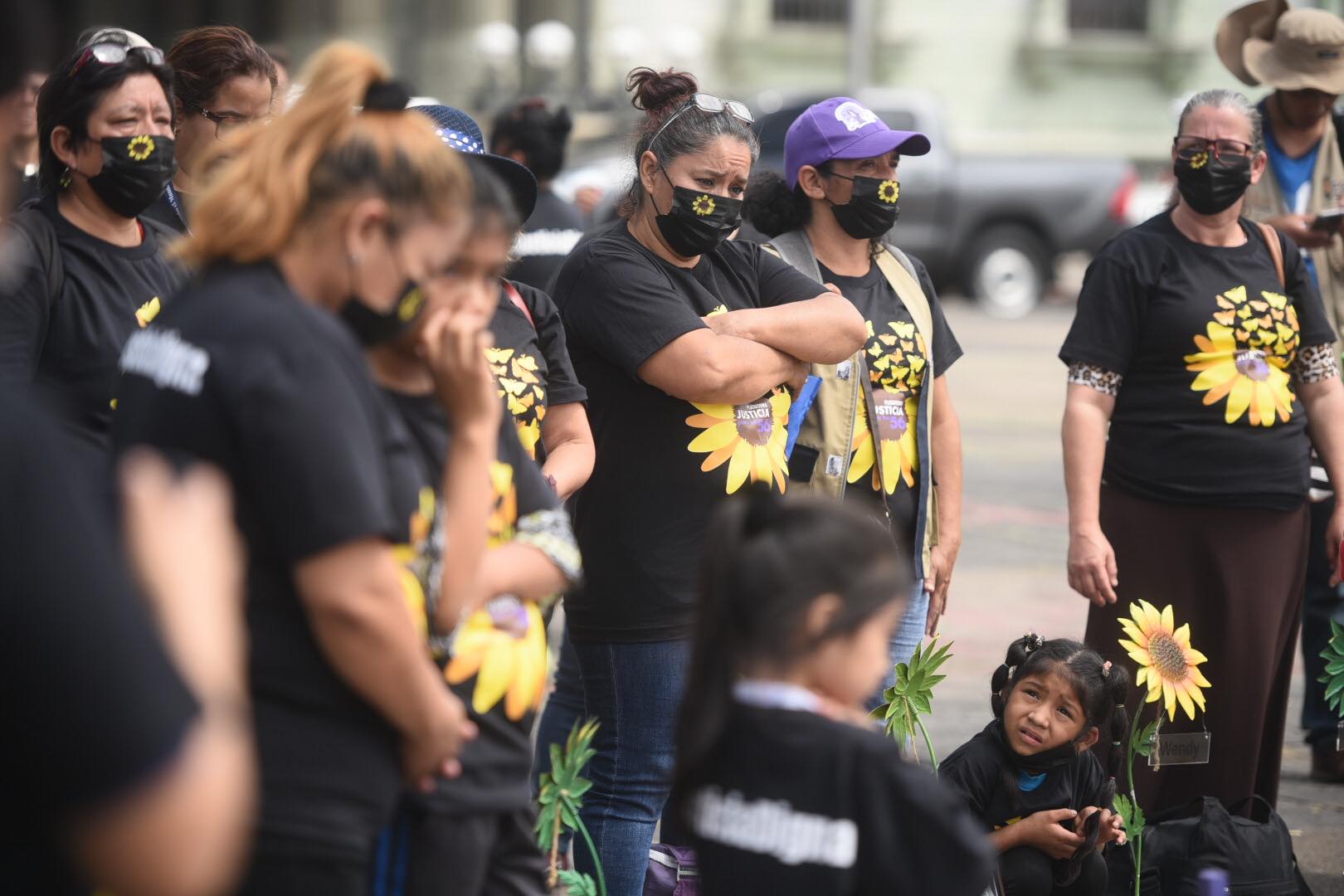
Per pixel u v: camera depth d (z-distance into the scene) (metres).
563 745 6.97
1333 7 33.34
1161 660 6.35
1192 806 6.57
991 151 40.91
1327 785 8.52
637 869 5.70
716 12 40.22
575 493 5.84
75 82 5.15
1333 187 8.75
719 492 5.71
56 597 2.09
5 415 2.14
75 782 2.06
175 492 2.49
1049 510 14.98
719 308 5.89
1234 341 6.75
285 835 3.23
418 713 3.30
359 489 3.14
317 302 3.39
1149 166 41.59
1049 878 5.93
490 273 3.66
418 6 42.25
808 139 6.50
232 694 2.40
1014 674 6.12
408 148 3.36
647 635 5.68
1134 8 41.66
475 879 3.76
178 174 6.17
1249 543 6.81
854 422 6.31
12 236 5.00
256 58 6.14
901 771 3.49
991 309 32.12
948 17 40.72
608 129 31.03
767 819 3.51
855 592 3.47
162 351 3.21
